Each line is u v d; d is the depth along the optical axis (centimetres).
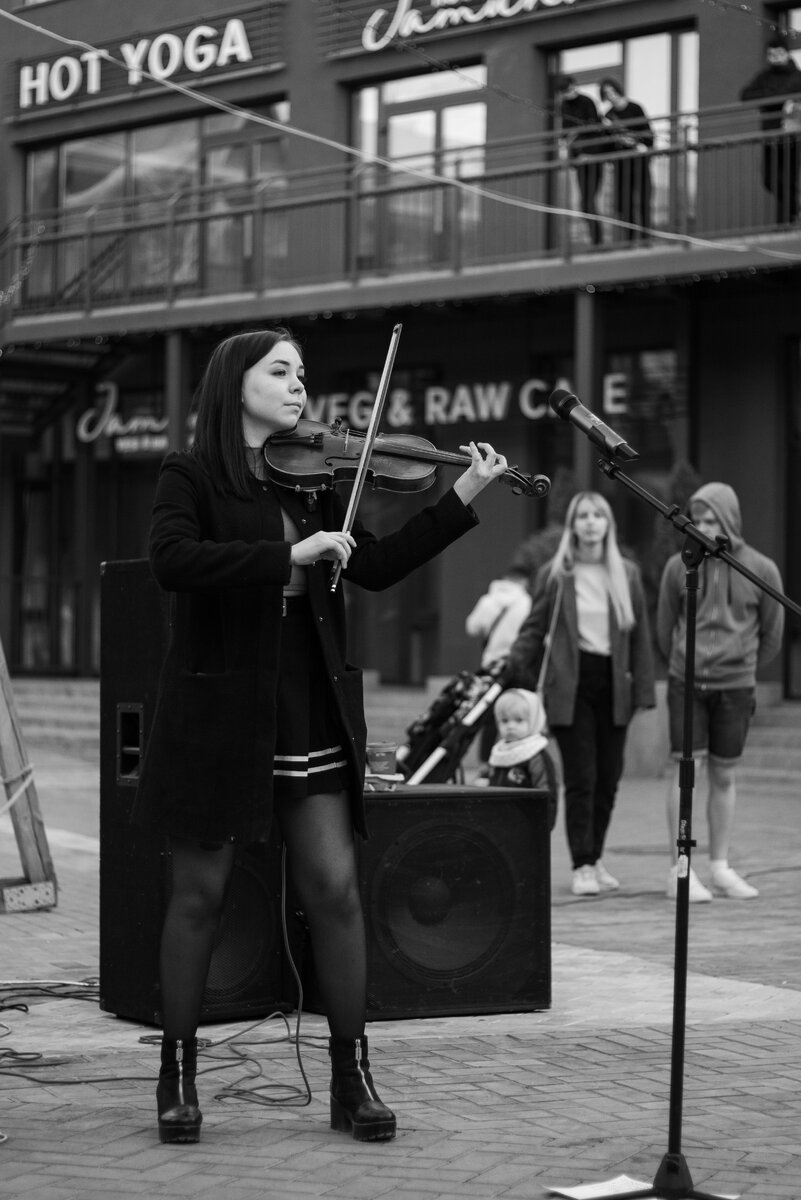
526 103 2050
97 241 2575
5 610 2725
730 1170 448
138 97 2511
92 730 2212
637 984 716
